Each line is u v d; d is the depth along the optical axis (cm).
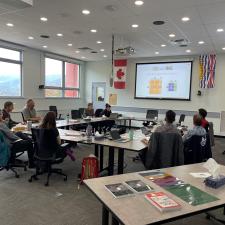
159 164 322
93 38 659
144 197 156
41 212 271
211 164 203
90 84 1136
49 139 350
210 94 853
